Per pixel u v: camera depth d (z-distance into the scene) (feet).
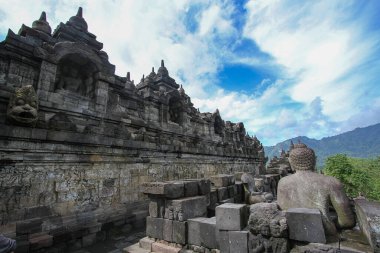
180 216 20.34
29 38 33.45
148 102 51.26
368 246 12.90
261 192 37.96
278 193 17.39
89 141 32.01
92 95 39.27
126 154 38.32
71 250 27.12
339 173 146.41
